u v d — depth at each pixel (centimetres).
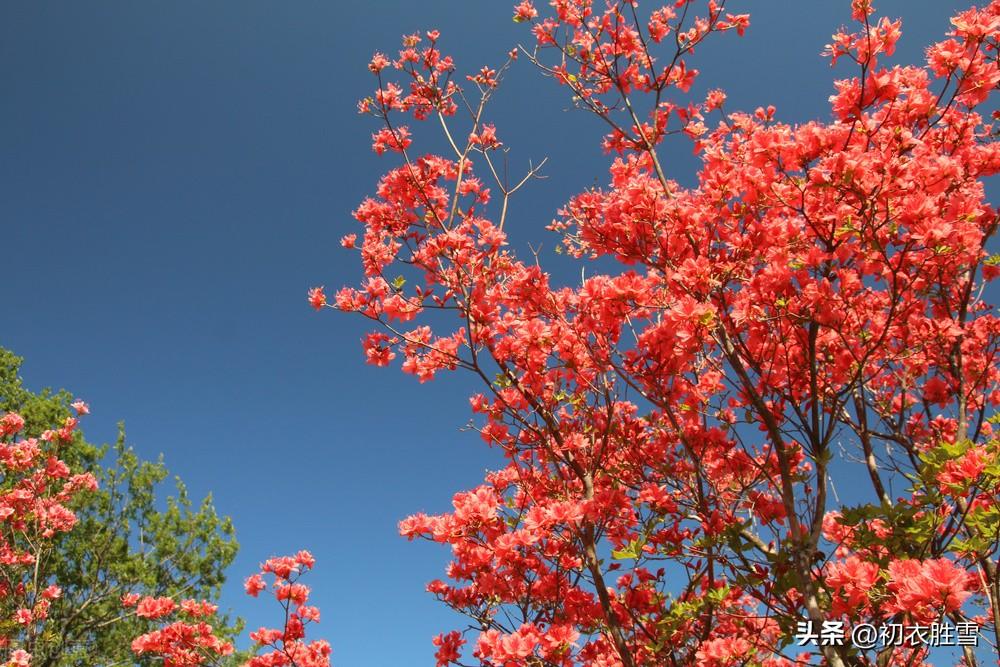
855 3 329
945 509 348
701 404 443
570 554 424
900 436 432
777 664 460
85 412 991
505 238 461
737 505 427
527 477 479
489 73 556
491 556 420
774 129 343
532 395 448
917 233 301
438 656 431
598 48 486
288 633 648
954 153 402
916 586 258
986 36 327
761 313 347
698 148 487
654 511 429
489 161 511
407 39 534
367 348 473
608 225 380
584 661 450
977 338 495
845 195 309
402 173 512
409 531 419
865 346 360
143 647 671
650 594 455
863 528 342
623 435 465
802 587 322
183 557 1075
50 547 936
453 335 474
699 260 345
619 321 393
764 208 368
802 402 395
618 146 476
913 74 349
